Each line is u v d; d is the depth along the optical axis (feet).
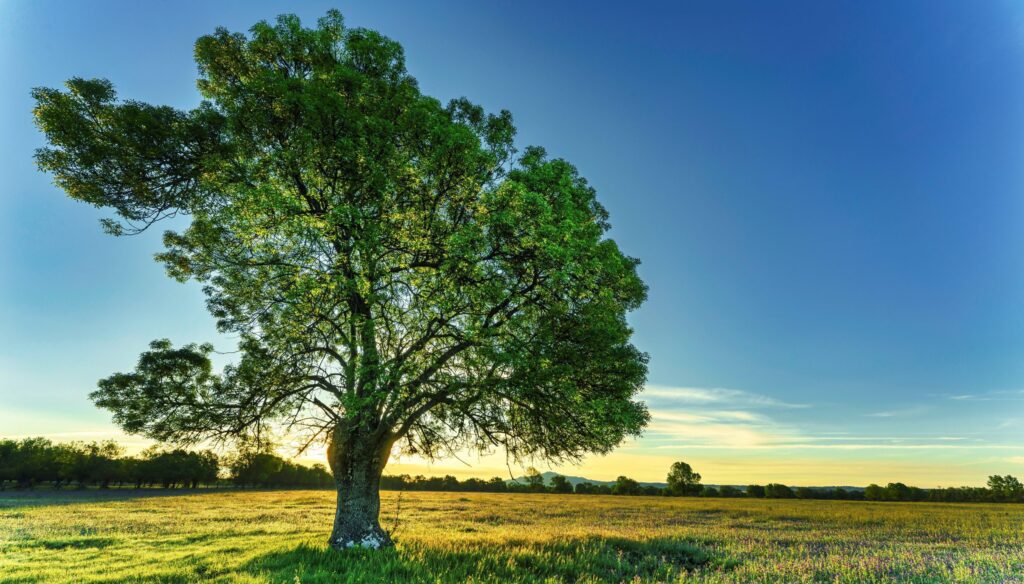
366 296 42.27
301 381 52.24
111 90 46.60
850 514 147.84
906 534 87.71
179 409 48.98
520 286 45.29
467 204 46.32
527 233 40.50
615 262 43.34
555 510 144.25
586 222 46.55
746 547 62.75
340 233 43.37
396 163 42.52
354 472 47.39
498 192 40.70
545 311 44.68
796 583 39.37
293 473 387.14
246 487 358.64
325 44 50.21
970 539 80.12
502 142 51.03
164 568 41.60
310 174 43.60
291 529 77.77
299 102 41.96
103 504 157.69
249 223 41.96
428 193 45.34
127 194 50.11
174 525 87.45
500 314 45.70
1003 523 118.32
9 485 320.91
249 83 44.68
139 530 78.69
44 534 72.84
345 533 45.27
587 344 43.93
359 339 45.47
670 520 116.88
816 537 79.71
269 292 49.42
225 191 45.47
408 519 102.06
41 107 43.88
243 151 44.50
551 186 44.83
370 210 43.88
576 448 53.88
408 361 43.11
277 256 47.34
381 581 33.53
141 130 46.06
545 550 50.19
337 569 37.63
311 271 44.45
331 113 41.68
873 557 53.88
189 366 50.06
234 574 36.58
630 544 58.03
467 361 45.85
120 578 38.04
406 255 45.29
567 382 42.57
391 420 47.70
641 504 194.18
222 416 49.80
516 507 152.05
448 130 42.14
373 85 47.75
